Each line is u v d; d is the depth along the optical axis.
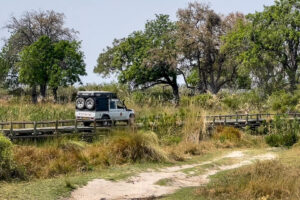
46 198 13.04
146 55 70.00
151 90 74.44
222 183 15.71
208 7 67.19
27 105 32.59
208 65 69.00
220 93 53.50
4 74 68.19
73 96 56.91
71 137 23.03
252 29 62.78
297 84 60.00
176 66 65.38
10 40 70.31
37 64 63.88
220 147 27.20
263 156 24.27
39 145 21.45
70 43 68.38
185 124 27.48
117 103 29.86
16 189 13.80
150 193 15.07
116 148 20.34
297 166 19.02
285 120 33.41
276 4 63.06
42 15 70.38
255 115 40.84
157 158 20.75
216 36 67.06
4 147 15.70
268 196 13.38
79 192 14.23
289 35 59.66
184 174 18.52
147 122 26.75
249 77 67.38
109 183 15.84
